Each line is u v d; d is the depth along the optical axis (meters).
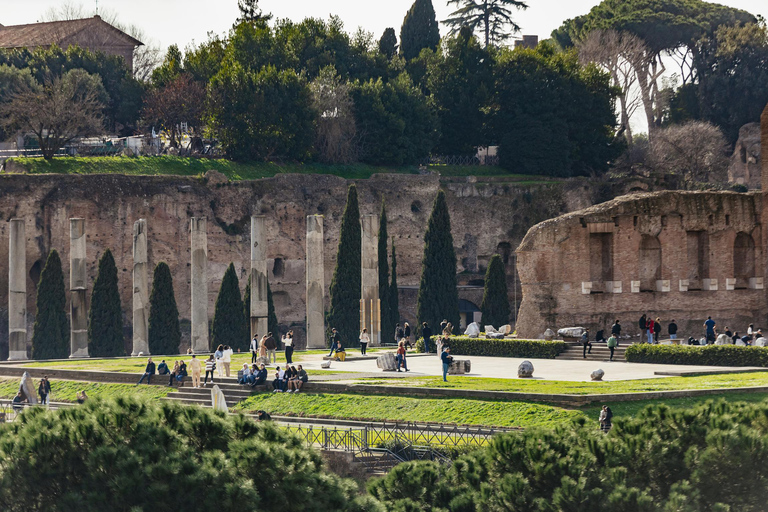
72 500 41.97
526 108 182.38
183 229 150.00
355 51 191.00
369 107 176.00
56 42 191.38
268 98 164.38
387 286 131.12
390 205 165.00
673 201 104.19
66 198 141.88
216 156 165.62
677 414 47.34
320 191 160.00
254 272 113.81
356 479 58.03
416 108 179.00
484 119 186.50
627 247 102.12
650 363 86.69
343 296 124.81
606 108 186.88
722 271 106.06
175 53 187.38
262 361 88.06
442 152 189.75
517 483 45.19
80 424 43.41
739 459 44.66
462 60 187.38
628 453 46.09
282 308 158.62
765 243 107.75
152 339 117.88
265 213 155.62
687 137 190.00
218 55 181.88
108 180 145.25
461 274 167.00
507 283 170.88
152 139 168.38
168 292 118.88
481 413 66.25
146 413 44.44
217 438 45.12
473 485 47.59
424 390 71.06
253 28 181.62
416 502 47.00
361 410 70.81
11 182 139.38
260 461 43.41
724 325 106.00
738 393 68.25
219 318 118.81
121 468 41.84
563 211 172.00
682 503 43.38
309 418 71.12
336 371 84.19
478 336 103.19
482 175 178.12
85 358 106.50
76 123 152.12
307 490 43.25
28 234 139.75
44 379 79.81
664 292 103.50
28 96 151.25
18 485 42.81
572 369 83.00
